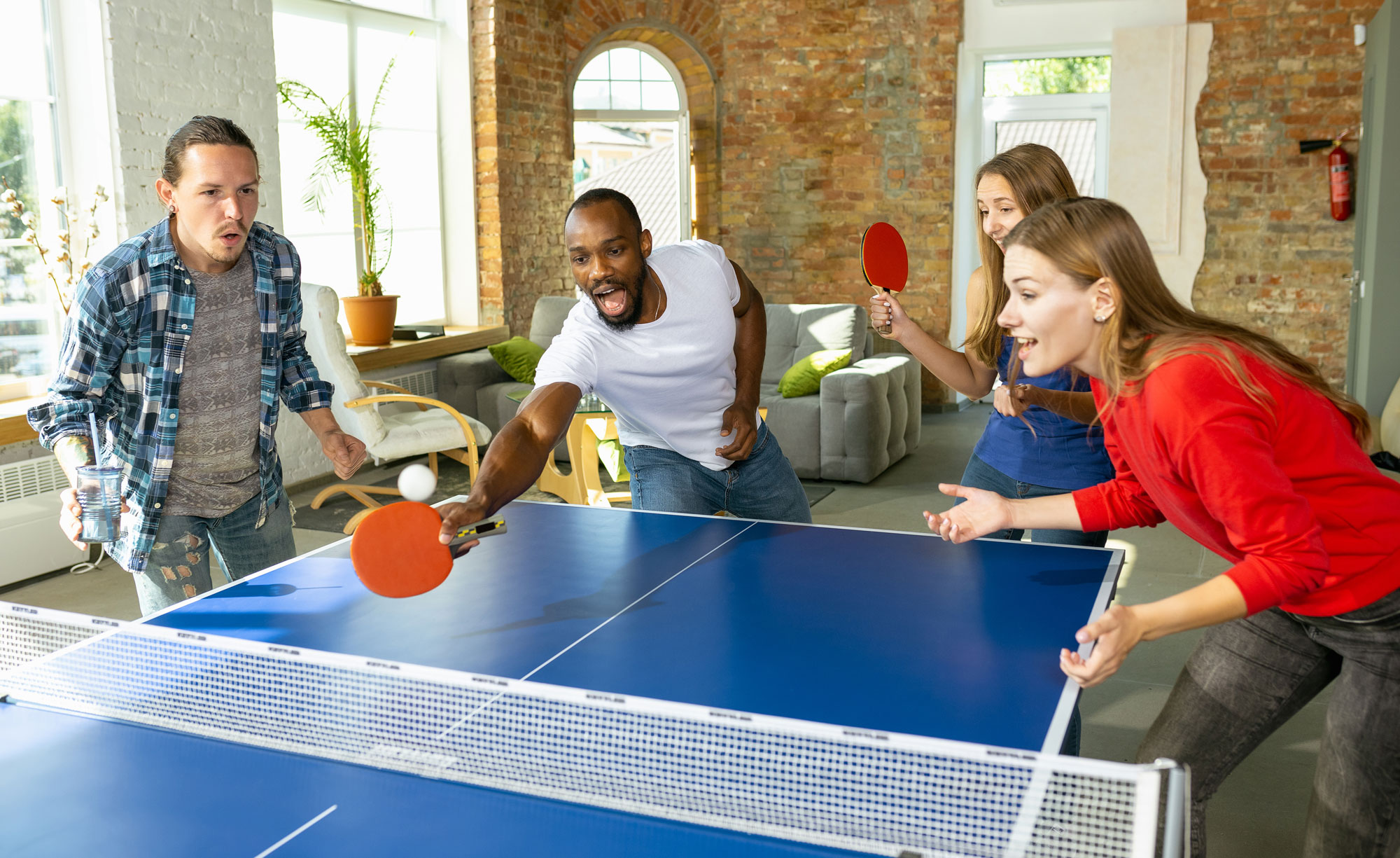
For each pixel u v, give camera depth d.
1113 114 7.01
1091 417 2.31
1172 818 1.08
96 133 4.69
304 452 5.78
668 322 2.43
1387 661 1.45
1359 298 5.87
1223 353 1.35
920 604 1.77
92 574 4.33
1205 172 6.95
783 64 7.78
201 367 2.29
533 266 7.54
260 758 1.36
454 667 1.56
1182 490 1.45
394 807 1.24
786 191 7.93
